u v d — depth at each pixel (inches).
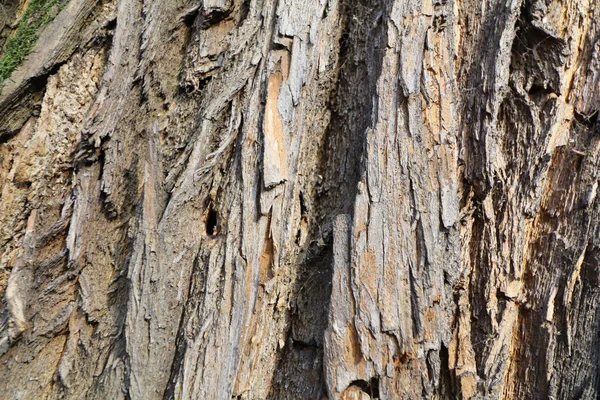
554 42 93.3
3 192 93.1
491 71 89.2
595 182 91.4
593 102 93.6
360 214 80.2
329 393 76.7
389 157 82.0
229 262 81.7
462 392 83.0
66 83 97.8
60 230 92.7
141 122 94.5
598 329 91.7
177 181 87.0
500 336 88.0
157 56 95.8
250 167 84.5
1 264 92.0
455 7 92.4
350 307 78.1
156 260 84.3
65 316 90.6
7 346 88.2
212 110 88.2
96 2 99.3
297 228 86.7
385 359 77.1
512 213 90.0
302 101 88.7
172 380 80.7
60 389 88.6
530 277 92.1
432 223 81.1
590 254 91.2
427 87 84.6
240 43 91.6
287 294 84.5
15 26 99.8
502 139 93.2
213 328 79.6
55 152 95.2
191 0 97.7
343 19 95.3
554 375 90.1
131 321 83.4
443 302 80.9
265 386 82.5
